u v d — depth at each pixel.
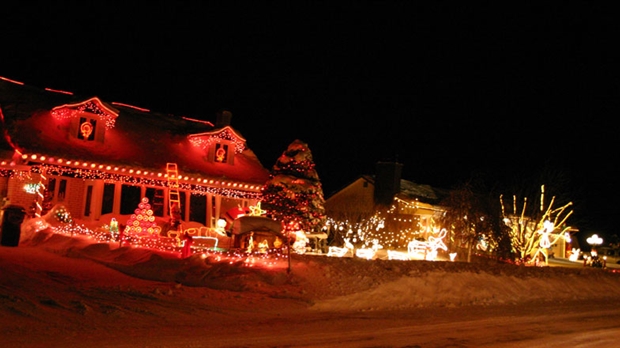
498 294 15.52
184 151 26.69
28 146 20.06
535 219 32.03
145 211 19.28
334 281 13.69
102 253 15.05
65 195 22.31
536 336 10.27
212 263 13.91
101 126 23.30
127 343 7.75
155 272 13.17
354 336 9.19
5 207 16.22
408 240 35.72
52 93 24.66
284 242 16.94
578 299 17.02
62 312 9.12
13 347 7.20
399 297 13.34
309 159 24.59
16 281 11.16
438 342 9.20
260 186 27.45
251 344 8.17
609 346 9.72
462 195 26.77
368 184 39.97
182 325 9.12
